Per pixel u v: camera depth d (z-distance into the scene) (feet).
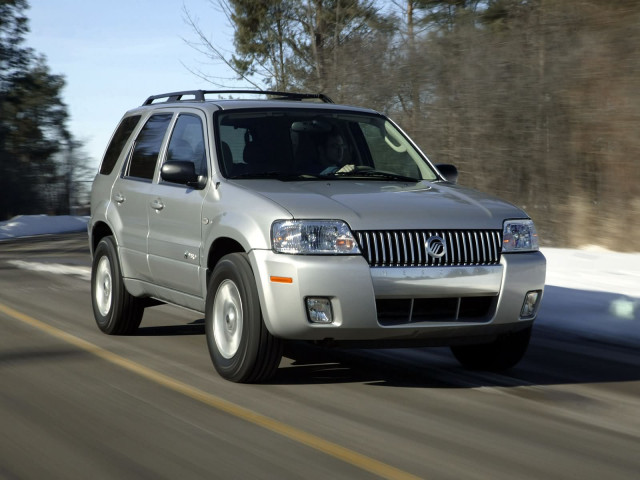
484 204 32.89
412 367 35.40
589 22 83.61
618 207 76.48
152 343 40.06
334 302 29.66
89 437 25.02
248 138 36.09
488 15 102.06
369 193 32.55
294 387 31.48
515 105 87.51
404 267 30.07
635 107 75.61
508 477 21.91
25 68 249.55
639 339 41.37
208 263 34.22
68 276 67.62
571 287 53.42
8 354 37.32
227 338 32.50
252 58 183.93
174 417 27.20
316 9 167.73
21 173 211.00
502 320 31.53
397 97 108.37
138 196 39.68
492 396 30.60
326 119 37.99
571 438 25.44
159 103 42.63
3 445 24.22
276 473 21.98
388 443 24.63
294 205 30.66
